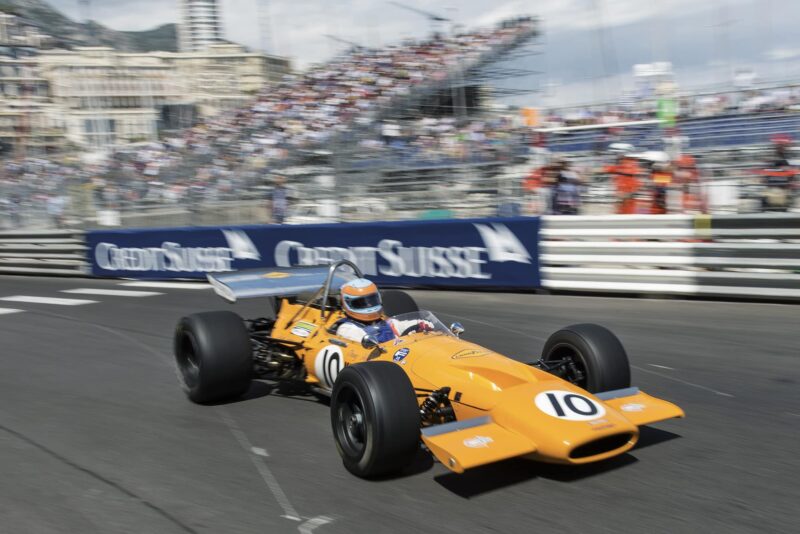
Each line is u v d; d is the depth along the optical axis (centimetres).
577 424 474
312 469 547
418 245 1428
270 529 452
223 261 1727
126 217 2094
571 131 1792
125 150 2916
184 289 1633
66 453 606
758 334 927
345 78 2970
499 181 1556
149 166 2591
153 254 1844
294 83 3162
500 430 489
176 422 679
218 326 718
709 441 577
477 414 521
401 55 3059
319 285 794
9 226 2364
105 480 543
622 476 509
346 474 535
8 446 629
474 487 500
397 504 479
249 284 804
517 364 556
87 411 727
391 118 2638
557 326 1043
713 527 435
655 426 615
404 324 645
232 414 699
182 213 2031
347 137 2208
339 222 1666
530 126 2080
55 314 1351
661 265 1185
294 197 1831
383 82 2844
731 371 778
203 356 702
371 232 1487
